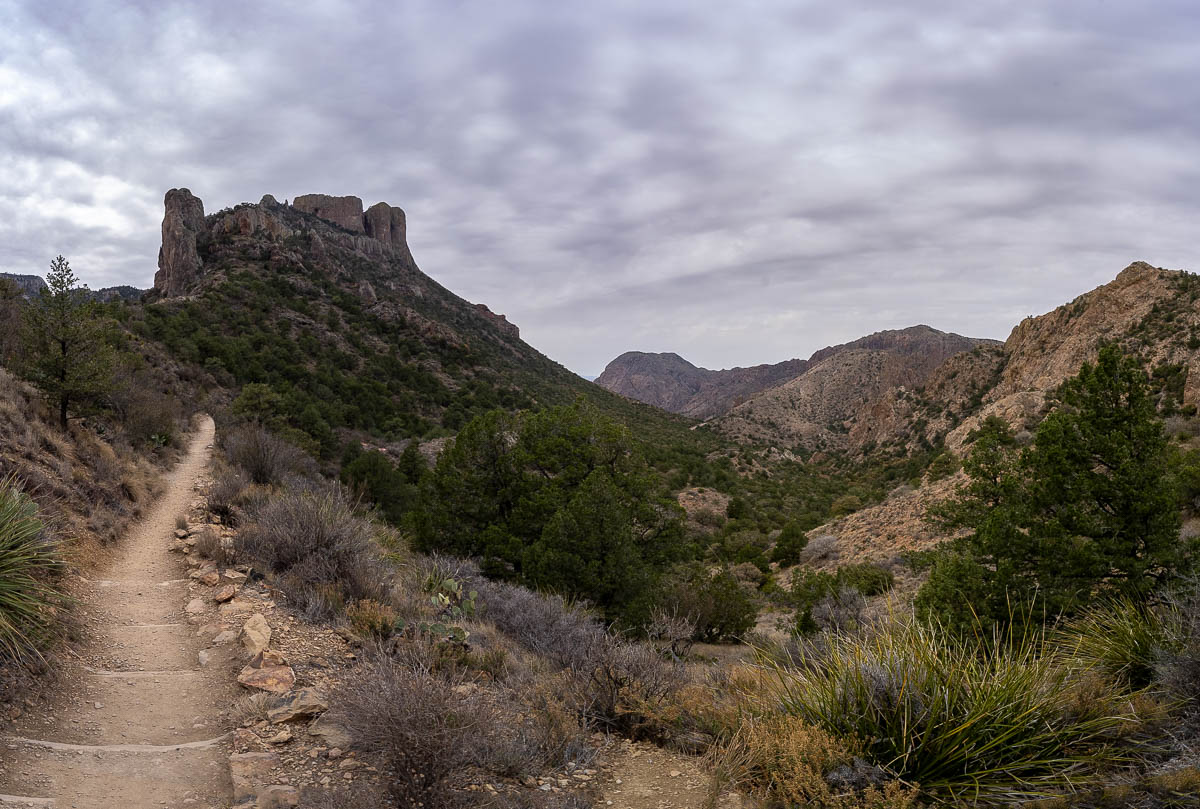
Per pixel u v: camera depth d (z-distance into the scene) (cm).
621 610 1639
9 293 2323
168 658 643
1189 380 3800
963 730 390
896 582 2306
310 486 2062
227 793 396
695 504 6244
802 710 457
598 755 482
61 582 780
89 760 427
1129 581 743
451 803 362
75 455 1420
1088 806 325
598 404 13425
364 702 398
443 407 8562
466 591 1040
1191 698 403
